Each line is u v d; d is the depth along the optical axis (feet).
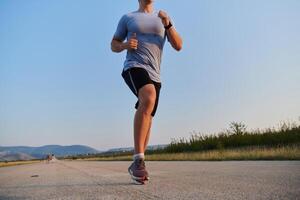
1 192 12.32
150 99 11.91
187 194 8.78
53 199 9.48
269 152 37.60
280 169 16.07
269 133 62.44
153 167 26.63
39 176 22.40
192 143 79.20
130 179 15.15
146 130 12.10
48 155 198.70
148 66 12.41
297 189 8.41
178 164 31.17
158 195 8.91
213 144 71.46
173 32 13.08
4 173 33.24
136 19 12.82
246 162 27.17
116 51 13.05
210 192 8.89
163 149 92.27
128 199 8.54
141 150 12.07
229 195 8.16
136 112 12.07
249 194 8.11
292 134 57.36
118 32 13.12
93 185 12.95
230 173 15.23
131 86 12.47
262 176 12.60
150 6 13.42
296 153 33.45
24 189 13.08
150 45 12.56
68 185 13.73
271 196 7.61
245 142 64.64
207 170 18.75
